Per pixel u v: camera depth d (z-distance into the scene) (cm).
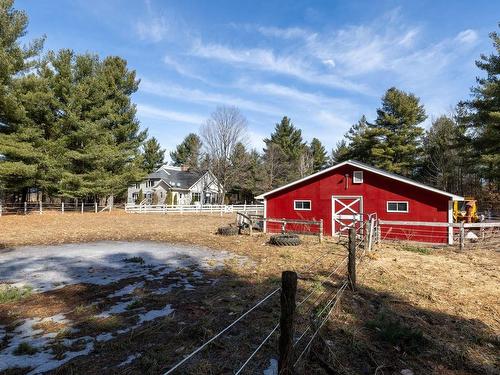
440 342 529
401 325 573
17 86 2580
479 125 2828
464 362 475
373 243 1459
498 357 494
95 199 3709
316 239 1709
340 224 1897
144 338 527
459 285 859
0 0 2489
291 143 6756
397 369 450
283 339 368
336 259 1159
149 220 2956
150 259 1168
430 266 1077
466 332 574
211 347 496
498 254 1324
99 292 775
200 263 1102
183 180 5966
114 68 3878
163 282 862
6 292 743
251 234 1839
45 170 3073
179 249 1382
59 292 777
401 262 1128
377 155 4484
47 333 552
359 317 618
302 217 2002
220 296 733
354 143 5006
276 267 1038
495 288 838
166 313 634
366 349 495
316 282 847
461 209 2583
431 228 1656
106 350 490
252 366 446
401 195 1744
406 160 4581
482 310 686
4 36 2517
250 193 6134
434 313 661
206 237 1762
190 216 3647
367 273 956
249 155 5859
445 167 4147
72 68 3353
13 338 535
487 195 3906
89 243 1547
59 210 3591
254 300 705
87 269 1012
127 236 1794
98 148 3331
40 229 2067
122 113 3922
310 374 428
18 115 2642
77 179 3225
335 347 500
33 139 2888
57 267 1039
